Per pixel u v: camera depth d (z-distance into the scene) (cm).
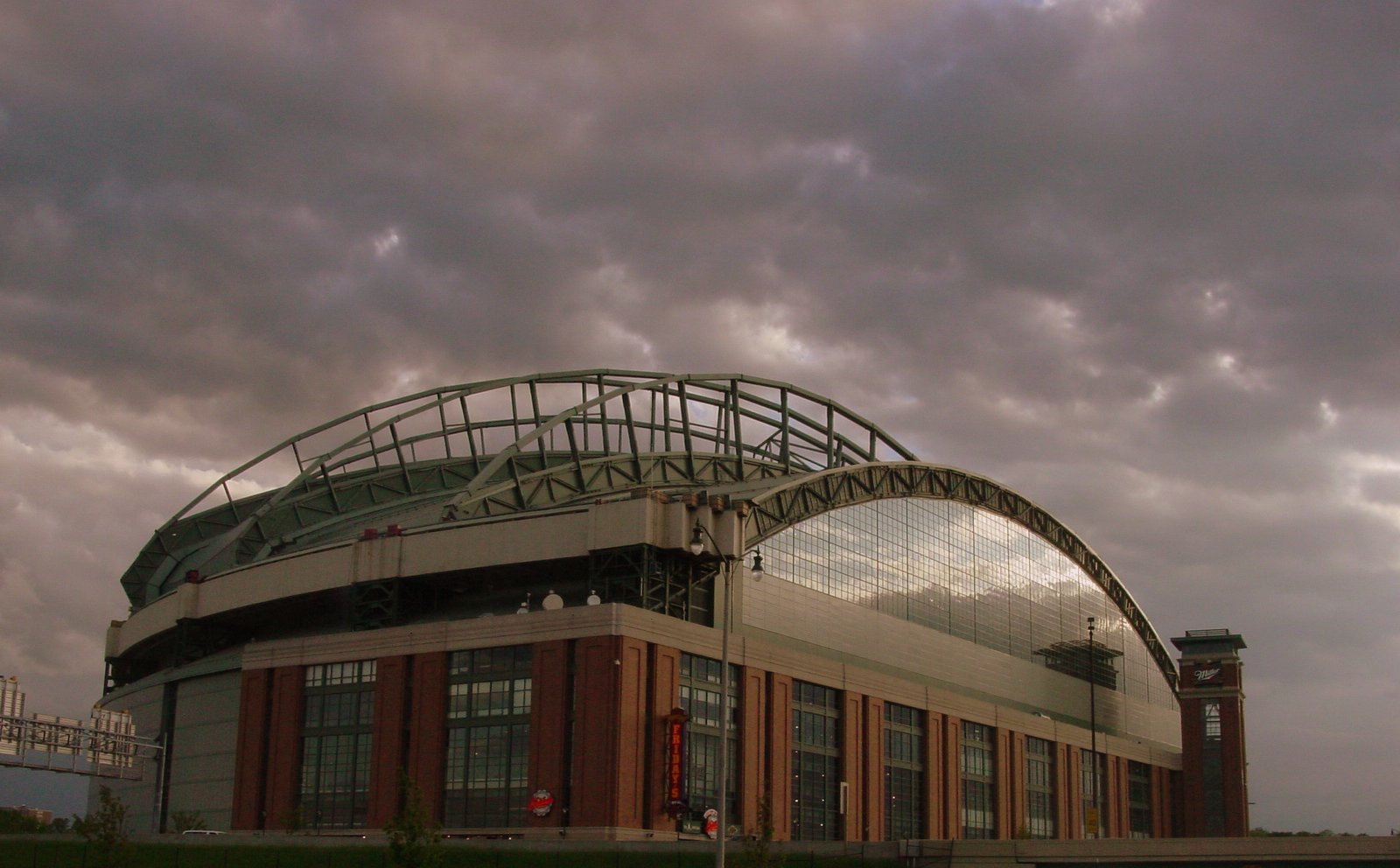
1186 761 16225
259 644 10512
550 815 8931
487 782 9300
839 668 11169
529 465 13712
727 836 9594
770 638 10881
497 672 9488
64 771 9906
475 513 11338
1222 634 16400
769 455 13900
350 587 10606
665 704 9375
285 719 10206
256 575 11169
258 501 14000
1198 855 7819
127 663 13212
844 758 11000
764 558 11081
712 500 10400
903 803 11669
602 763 8888
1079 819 14175
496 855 8000
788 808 10325
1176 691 17300
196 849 8294
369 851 8000
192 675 11100
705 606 10350
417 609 10644
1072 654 15350
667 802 9175
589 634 9162
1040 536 15262
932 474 13538
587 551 9931
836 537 12012
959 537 13812
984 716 12925
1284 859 7594
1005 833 12875
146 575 13575
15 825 12094
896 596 12625
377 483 13262
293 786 10000
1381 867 7362
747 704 10088
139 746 10725
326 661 10162
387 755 9650
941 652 13050
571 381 12925
